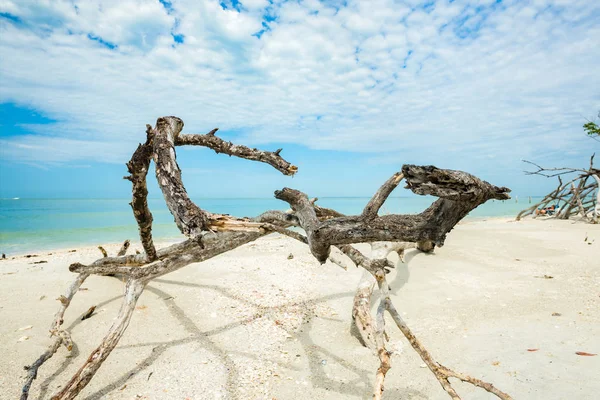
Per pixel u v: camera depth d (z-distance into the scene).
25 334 4.38
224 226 2.16
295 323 5.12
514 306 5.57
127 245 6.49
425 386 3.52
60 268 7.88
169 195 2.24
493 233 12.19
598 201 15.74
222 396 3.40
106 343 2.79
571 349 4.09
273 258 9.11
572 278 7.08
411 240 2.08
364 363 4.01
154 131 2.90
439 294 6.14
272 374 3.79
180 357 4.08
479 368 3.77
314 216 2.46
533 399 3.20
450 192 1.72
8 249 11.35
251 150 3.46
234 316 5.28
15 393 3.33
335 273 7.68
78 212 29.70
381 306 2.85
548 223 16.19
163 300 5.73
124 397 3.34
